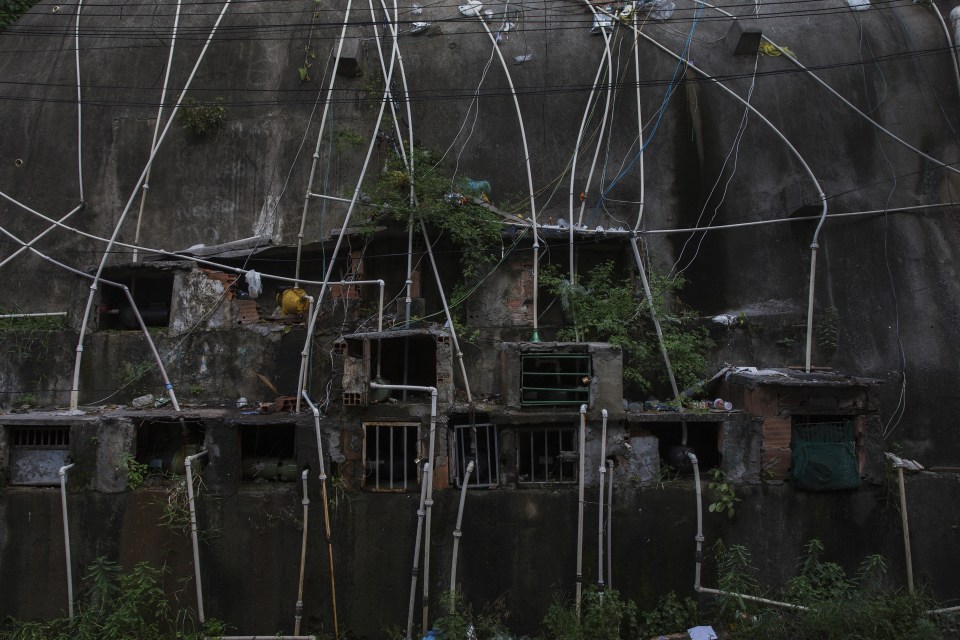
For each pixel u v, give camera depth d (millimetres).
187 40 9930
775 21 9828
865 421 7250
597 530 7039
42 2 10438
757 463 7133
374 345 7668
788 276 8719
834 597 6816
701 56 9562
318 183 9266
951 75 9383
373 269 8797
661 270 8781
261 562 6938
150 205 9289
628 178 9133
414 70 9656
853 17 9805
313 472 6961
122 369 8133
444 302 8266
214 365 8133
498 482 7125
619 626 6770
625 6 9875
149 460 7379
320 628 6934
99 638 6562
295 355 8055
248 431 7715
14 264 9172
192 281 8234
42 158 9484
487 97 9461
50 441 7191
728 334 8586
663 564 7074
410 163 8750
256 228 9203
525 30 9852
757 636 6688
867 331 8523
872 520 7188
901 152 9094
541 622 6969
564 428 7199
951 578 7188
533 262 8602
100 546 6918
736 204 8961
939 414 8305
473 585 6977
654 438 7176
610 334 8250
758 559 7109
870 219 8844
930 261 8711
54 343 8148
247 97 9648
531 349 7172
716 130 9203
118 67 9805
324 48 9820
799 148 9141
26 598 6891
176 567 6918
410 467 7359
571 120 9359
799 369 8289
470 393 7781
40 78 9781
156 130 9461
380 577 6953
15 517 6953
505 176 9188
